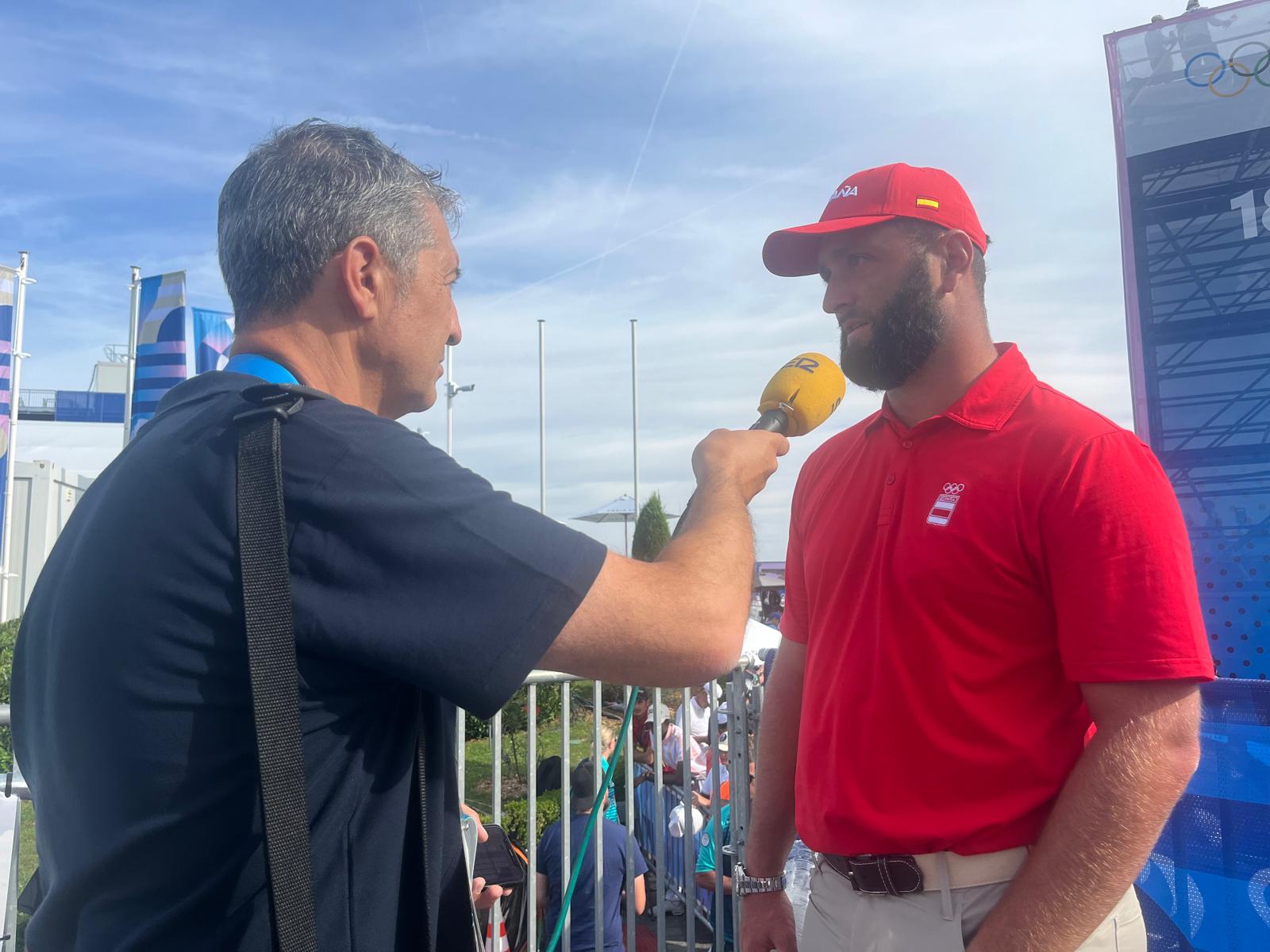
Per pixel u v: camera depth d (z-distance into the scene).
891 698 1.57
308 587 0.88
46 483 20.47
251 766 0.86
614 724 7.75
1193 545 2.31
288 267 1.03
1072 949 1.30
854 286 1.74
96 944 0.87
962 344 1.71
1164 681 1.34
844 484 1.85
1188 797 2.24
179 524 0.88
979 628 1.51
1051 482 1.47
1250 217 2.26
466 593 0.88
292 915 0.81
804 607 2.00
